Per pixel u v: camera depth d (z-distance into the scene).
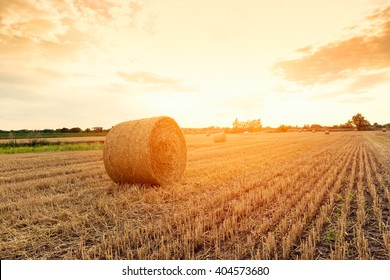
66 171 11.37
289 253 4.29
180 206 6.45
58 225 5.31
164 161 8.85
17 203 6.79
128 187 8.20
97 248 4.47
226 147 23.12
